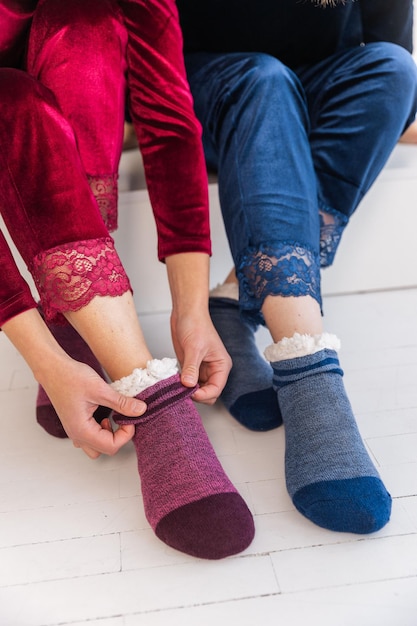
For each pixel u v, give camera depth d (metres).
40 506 0.94
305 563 0.81
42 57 0.96
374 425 1.06
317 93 1.27
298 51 1.34
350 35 1.38
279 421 1.05
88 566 0.83
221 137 1.10
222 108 1.11
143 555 0.84
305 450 0.89
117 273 0.86
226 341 1.17
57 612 0.77
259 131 1.02
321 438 0.89
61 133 0.84
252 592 0.78
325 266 1.21
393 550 0.83
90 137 1.00
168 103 1.00
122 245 1.37
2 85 0.83
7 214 0.85
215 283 1.46
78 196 0.84
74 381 0.83
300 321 0.95
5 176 0.83
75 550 0.86
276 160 1.01
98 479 0.99
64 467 1.02
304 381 0.93
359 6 1.36
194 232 0.98
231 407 1.08
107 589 0.80
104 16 0.97
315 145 1.21
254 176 1.01
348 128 1.19
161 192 1.00
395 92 1.19
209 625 0.75
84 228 0.84
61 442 1.08
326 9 1.29
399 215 1.42
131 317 0.88
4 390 1.25
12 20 1.00
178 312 0.98
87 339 0.87
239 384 1.10
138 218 1.34
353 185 1.19
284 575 0.80
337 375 0.95
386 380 1.19
